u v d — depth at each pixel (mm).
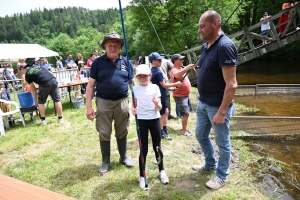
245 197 2545
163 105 4039
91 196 2637
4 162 3611
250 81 12453
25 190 765
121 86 2914
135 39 27781
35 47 13641
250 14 22953
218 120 2385
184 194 2570
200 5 13953
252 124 4797
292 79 12289
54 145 4125
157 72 3816
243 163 3432
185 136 4352
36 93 5539
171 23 16656
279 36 9156
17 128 5250
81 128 4953
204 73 2475
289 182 3002
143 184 2732
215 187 2662
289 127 4641
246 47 18875
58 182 2949
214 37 2361
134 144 4016
